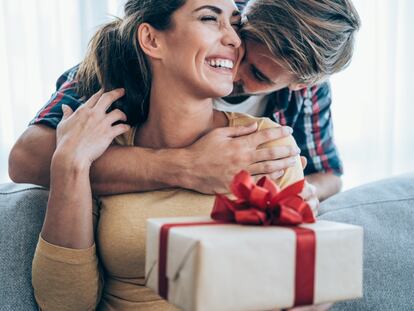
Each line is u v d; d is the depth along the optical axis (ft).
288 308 2.71
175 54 3.64
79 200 3.59
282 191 2.82
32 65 7.68
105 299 3.92
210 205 3.71
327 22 4.02
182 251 2.45
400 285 3.87
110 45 4.10
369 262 3.95
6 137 7.72
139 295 3.72
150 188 3.78
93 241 3.72
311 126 5.81
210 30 3.56
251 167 3.69
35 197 4.10
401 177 4.57
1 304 3.73
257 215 2.68
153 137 3.98
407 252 3.96
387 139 7.73
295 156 3.89
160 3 3.68
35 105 7.72
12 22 7.60
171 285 2.53
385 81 7.70
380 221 4.14
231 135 3.80
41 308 3.80
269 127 3.99
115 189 3.82
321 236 2.57
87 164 3.62
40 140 4.31
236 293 2.41
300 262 2.53
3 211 3.95
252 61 4.18
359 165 7.75
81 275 3.64
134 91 4.05
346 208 4.26
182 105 3.76
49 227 3.62
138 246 3.62
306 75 4.14
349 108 7.70
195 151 3.71
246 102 5.31
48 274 3.63
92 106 3.84
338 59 4.22
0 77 7.70
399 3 7.70
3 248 3.84
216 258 2.37
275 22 4.01
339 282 2.63
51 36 7.57
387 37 7.66
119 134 3.91
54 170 3.59
